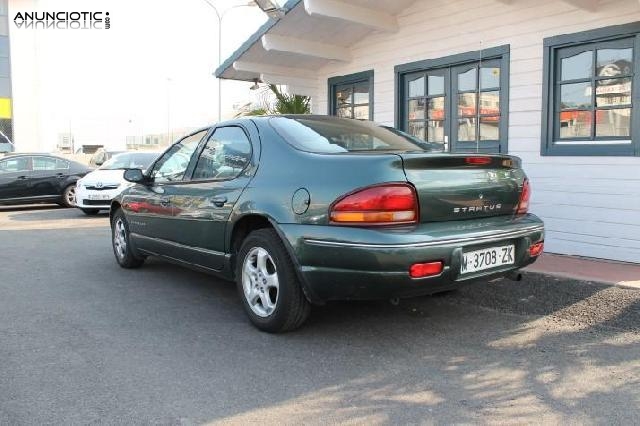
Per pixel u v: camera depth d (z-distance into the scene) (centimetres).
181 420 307
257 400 330
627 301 491
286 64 995
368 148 449
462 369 371
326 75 1016
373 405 323
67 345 420
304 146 429
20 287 595
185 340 429
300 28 852
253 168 450
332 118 509
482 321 465
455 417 308
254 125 473
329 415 312
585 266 605
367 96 945
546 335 431
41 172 1455
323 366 378
